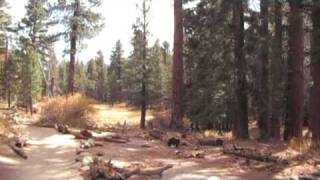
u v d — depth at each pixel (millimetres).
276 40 20219
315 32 15781
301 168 11039
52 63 57344
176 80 21734
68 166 10781
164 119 29906
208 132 21484
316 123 15781
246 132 19750
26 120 19406
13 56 53188
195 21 27531
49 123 18391
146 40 46000
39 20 52812
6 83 52312
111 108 66125
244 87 19594
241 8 19625
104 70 112000
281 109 20469
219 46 22438
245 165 11477
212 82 26078
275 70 19906
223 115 28172
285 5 20203
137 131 18203
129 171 10227
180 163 11508
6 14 52125
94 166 10305
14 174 9805
